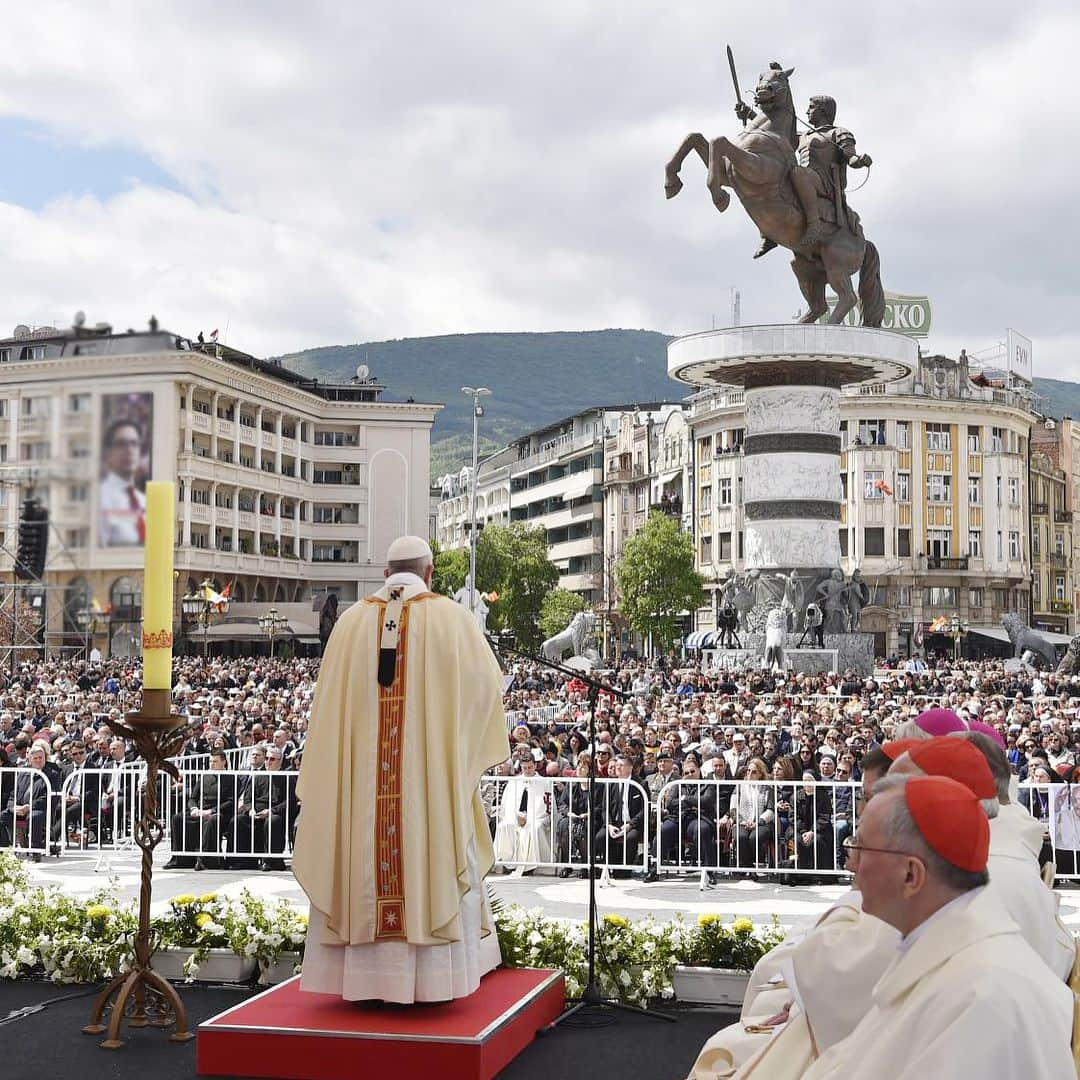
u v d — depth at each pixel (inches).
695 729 768.9
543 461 5255.9
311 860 282.2
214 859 592.4
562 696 1123.9
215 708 983.6
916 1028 118.6
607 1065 285.3
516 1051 288.2
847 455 3575.3
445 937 278.1
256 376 3282.5
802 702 1042.7
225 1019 275.1
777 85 1314.0
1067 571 4367.6
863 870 128.2
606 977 337.4
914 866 124.7
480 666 290.2
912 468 3577.8
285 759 653.3
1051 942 167.0
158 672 289.6
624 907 492.1
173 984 355.3
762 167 1288.1
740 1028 211.9
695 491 3838.6
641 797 575.5
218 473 3125.0
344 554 3868.1
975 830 124.0
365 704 282.8
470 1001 293.4
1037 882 169.2
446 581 4047.7
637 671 1631.4
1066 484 4431.6
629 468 4439.0
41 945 355.3
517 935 339.9
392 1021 273.0
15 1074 276.1
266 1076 267.7
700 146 1256.8
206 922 353.1
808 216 1318.9
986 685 1354.6
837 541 1414.9
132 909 369.7
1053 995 117.8
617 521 4485.7
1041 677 1524.4
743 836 549.3
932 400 3572.8
